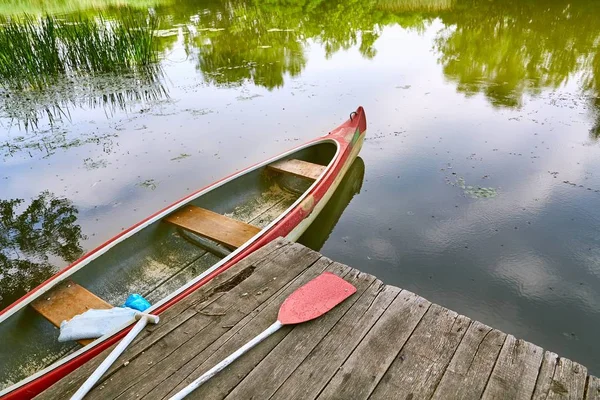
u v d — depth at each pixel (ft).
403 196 14.07
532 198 13.46
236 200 12.89
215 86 24.62
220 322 6.89
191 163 16.31
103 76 26.61
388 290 7.48
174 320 6.96
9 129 19.69
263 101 22.13
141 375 5.99
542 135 17.30
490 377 5.84
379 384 5.80
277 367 6.06
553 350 8.69
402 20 39.09
